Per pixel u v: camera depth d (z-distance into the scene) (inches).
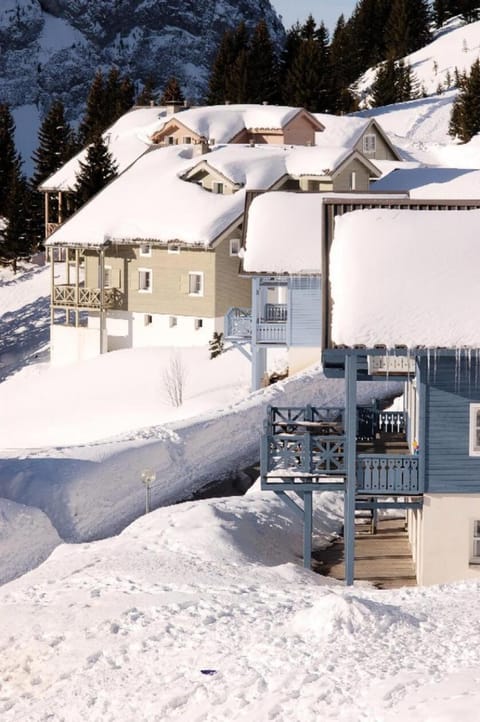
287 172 3006.9
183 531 1314.0
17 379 2822.3
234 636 942.4
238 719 785.6
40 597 1133.7
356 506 1218.6
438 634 898.1
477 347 1147.3
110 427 2277.3
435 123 5369.1
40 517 1566.2
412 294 1189.7
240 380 2411.4
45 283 3848.4
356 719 742.5
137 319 2989.7
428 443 1190.3
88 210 3105.3
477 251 1236.5
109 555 1263.5
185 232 2851.9
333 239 1275.8
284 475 1224.8
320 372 2103.8
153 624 998.4
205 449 1866.4
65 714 854.5
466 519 1194.0
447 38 6825.8
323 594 1065.5
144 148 4057.6
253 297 2218.3
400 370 1261.1
